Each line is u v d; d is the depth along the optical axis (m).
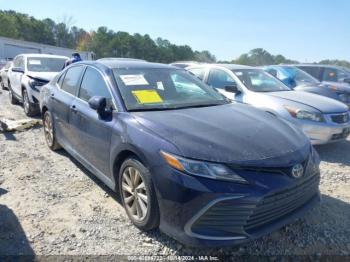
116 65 4.26
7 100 11.01
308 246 3.06
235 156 2.69
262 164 2.68
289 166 2.78
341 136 5.78
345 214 3.62
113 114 3.55
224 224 2.60
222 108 3.82
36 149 5.69
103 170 3.75
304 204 3.03
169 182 2.71
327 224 3.41
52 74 8.48
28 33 74.69
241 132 3.07
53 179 4.43
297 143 3.11
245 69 7.12
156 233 3.21
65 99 4.73
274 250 3.00
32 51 33.53
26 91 8.16
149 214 2.97
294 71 10.08
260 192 2.59
